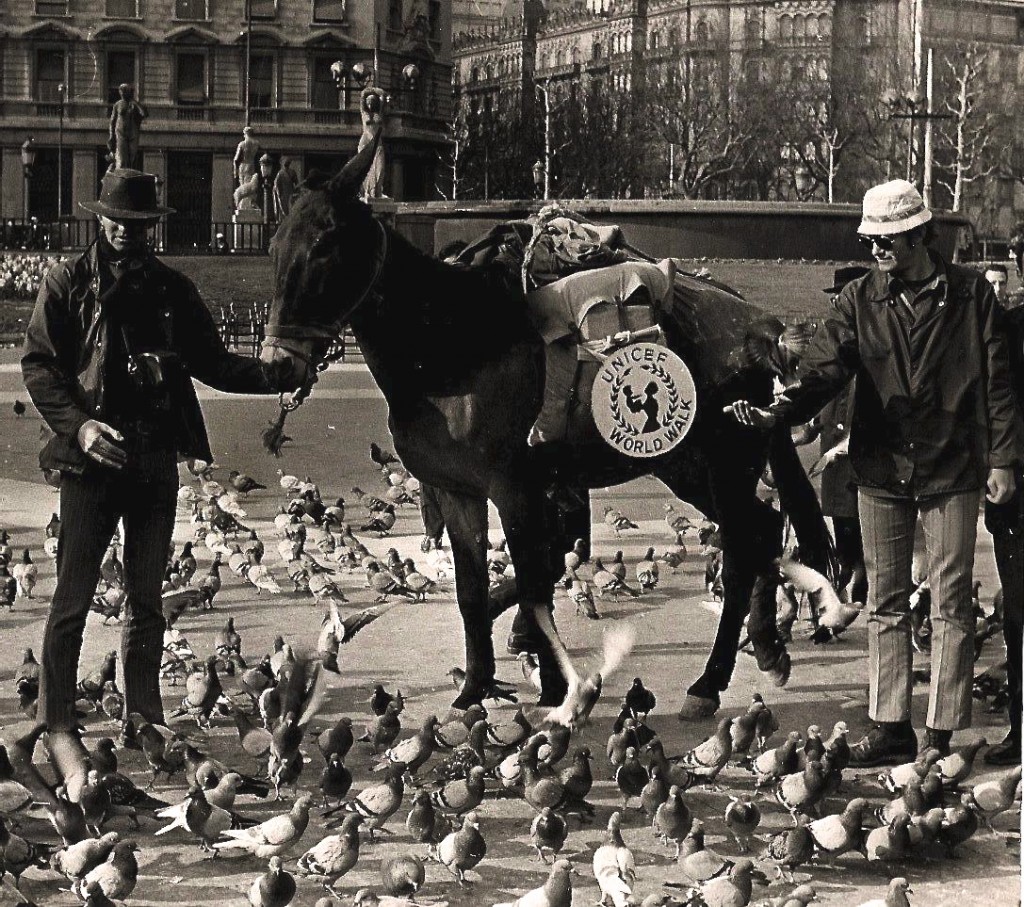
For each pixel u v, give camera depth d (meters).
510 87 168.00
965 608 9.05
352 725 9.77
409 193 99.00
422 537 17.92
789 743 8.42
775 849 7.55
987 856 7.83
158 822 8.11
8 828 7.57
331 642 10.83
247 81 88.81
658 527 18.52
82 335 8.48
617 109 114.81
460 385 9.20
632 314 9.48
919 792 7.93
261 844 7.39
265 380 8.84
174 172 94.06
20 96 92.31
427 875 7.52
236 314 56.06
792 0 130.38
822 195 105.12
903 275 8.98
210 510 17.38
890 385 8.97
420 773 8.78
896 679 9.14
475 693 9.81
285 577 15.21
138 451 8.59
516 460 9.27
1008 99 98.88
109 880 6.88
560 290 9.44
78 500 8.49
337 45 94.25
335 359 9.29
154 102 93.25
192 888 7.29
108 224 8.34
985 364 8.95
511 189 114.31
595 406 9.42
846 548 12.21
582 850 7.84
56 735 8.44
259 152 94.06
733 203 37.03
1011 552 9.55
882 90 96.31
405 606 13.90
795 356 9.95
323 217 8.86
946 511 8.98
